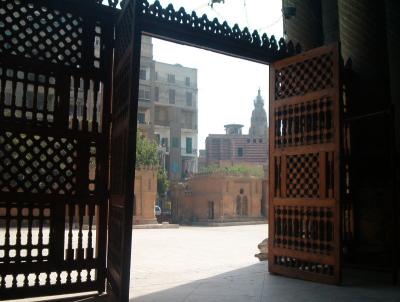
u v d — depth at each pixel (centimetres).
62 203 523
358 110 814
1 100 495
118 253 484
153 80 5541
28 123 509
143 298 514
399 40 777
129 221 459
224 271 767
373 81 818
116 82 561
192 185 4409
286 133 720
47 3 534
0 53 496
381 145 788
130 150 467
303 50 894
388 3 794
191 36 643
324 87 662
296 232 677
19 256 494
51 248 512
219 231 2809
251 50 718
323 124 659
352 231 782
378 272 715
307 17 952
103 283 545
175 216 4581
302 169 681
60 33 545
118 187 508
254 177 4319
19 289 489
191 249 1367
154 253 1207
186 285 609
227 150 7075
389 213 742
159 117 5891
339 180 616
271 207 729
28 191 502
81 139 544
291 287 589
